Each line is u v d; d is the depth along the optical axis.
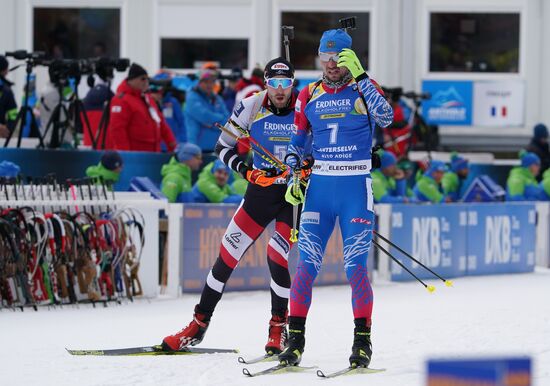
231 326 27.58
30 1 61.59
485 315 29.20
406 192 46.09
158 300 34.03
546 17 62.78
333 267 38.56
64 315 30.02
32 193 32.62
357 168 20.47
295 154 21.06
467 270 42.66
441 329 26.41
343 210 20.45
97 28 62.09
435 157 55.69
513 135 63.16
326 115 20.59
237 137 22.41
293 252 37.16
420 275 40.69
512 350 22.98
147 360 21.56
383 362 21.20
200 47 62.38
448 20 63.09
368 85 20.03
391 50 62.75
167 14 62.16
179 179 38.50
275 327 22.06
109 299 32.88
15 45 61.69
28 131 45.31
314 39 62.75
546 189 49.34
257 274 36.59
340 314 30.23
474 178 51.72
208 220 35.84
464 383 8.93
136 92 41.97
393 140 50.03
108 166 37.06
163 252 36.75
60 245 32.12
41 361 21.44
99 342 24.53
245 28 62.38
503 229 44.03
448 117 63.12
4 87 43.75
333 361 21.61
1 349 23.23
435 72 63.22
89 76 42.94
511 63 63.34
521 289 37.69
